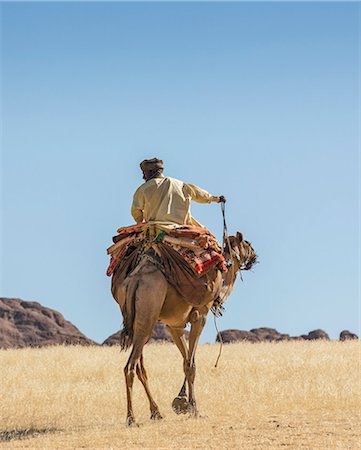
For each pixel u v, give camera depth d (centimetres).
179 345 1573
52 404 1736
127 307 1422
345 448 1147
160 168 1587
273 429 1314
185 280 1465
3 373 2302
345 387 1791
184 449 1163
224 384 1952
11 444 1250
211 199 1591
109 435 1305
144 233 1487
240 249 1712
